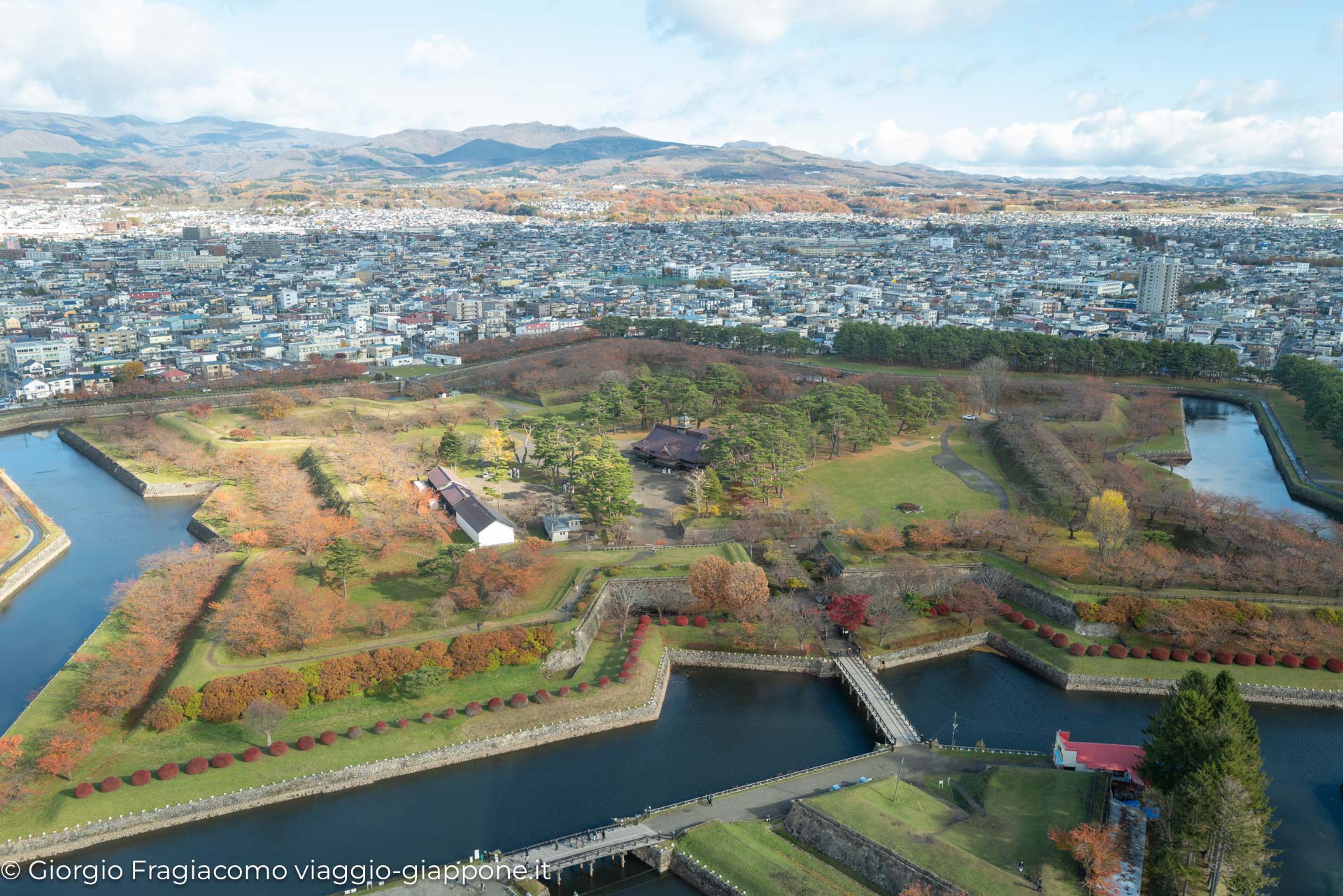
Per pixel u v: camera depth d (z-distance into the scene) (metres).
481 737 196.00
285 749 187.50
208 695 194.50
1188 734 160.12
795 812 169.12
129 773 180.62
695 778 189.75
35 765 179.00
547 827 173.75
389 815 177.25
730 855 159.88
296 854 166.12
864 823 161.50
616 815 177.88
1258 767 157.38
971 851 154.38
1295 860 162.12
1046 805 166.00
